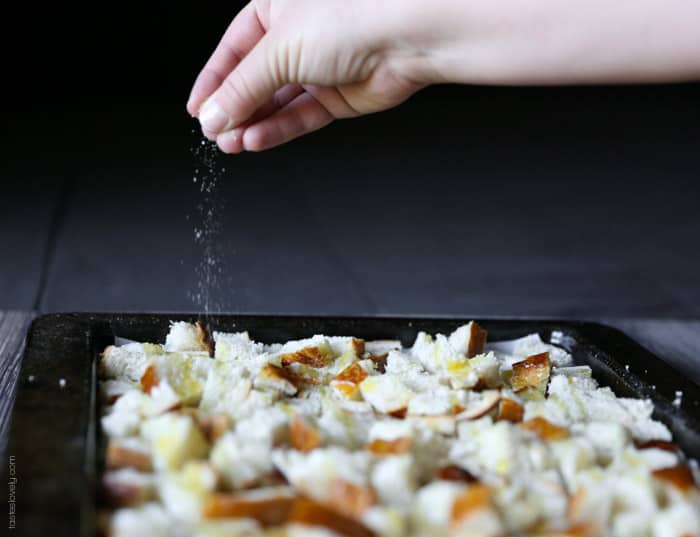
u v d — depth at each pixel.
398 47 0.68
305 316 0.74
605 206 2.32
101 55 3.80
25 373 0.61
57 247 1.79
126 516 0.50
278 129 0.75
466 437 0.57
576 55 0.65
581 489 0.52
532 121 3.51
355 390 0.63
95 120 3.29
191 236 1.91
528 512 0.51
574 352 0.72
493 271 1.74
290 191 2.43
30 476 0.51
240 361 0.65
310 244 1.90
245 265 1.70
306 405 0.61
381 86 0.71
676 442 0.61
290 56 0.68
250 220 2.09
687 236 2.05
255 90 0.69
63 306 1.43
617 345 0.72
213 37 3.84
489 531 0.50
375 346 0.72
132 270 1.64
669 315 1.50
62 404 0.58
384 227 2.07
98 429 0.58
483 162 2.86
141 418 0.58
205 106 0.71
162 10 3.80
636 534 0.51
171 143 2.98
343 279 1.64
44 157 2.70
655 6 0.63
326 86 0.73
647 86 4.04
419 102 3.84
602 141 3.17
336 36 0.67
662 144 3.11
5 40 3.72
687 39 0.63
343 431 0.57
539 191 2.49
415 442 0.55
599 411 0.62
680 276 1.75
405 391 0.61
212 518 0.50
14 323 0.79
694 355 0.79
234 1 3.83
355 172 2.70
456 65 0.67
